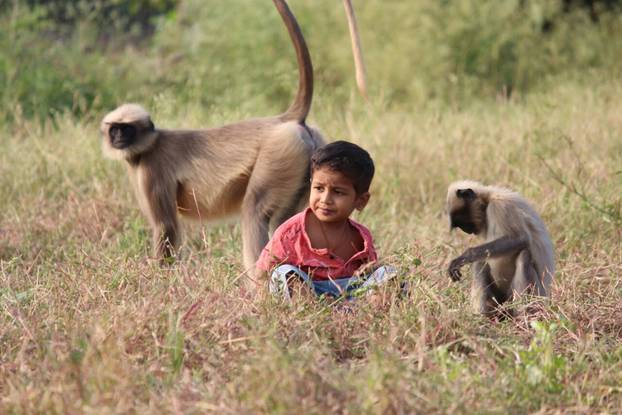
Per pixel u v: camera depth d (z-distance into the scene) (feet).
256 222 26.58
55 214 31.89
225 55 62.59
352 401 13.89
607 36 66.08
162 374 15.52
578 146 38.37
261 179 26.63
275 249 20.08
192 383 15.07
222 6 64.59
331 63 61.77
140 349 16.62
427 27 62.90
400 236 28.32
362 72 26.89
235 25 63.10
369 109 47.29
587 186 32.35
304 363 14.87
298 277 19.48
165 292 19.08
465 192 22.47
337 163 19.26
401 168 36.70
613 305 20.75
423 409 14.05
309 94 27.71
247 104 54.95
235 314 17.66
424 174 35.99
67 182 35.06
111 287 20.34
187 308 17.89
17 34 61.77
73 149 39.27
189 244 29.43
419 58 61.00
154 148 27.91
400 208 33.40
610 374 16.43
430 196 34.32
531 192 32.09
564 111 47.34
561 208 29.78
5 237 29.12
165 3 81.66
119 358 15.61
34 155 38.42
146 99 57.31
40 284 21.53
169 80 61.77
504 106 51.67
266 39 61.36
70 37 71.31
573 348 17.92
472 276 22.43
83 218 30.78
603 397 15.70
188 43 68.54
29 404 14.07
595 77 57.31
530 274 21.52
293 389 13.80
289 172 26.53
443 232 28.76
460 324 18.22
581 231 27.91
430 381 15.16
